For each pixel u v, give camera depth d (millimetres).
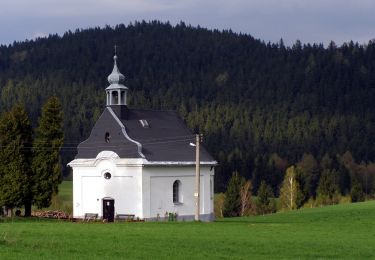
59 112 165750
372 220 147125
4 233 100562
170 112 175875
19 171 160750
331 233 114750
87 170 163875
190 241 95562
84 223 135500
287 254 85312
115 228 116875
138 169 156875
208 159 171500
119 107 163875
